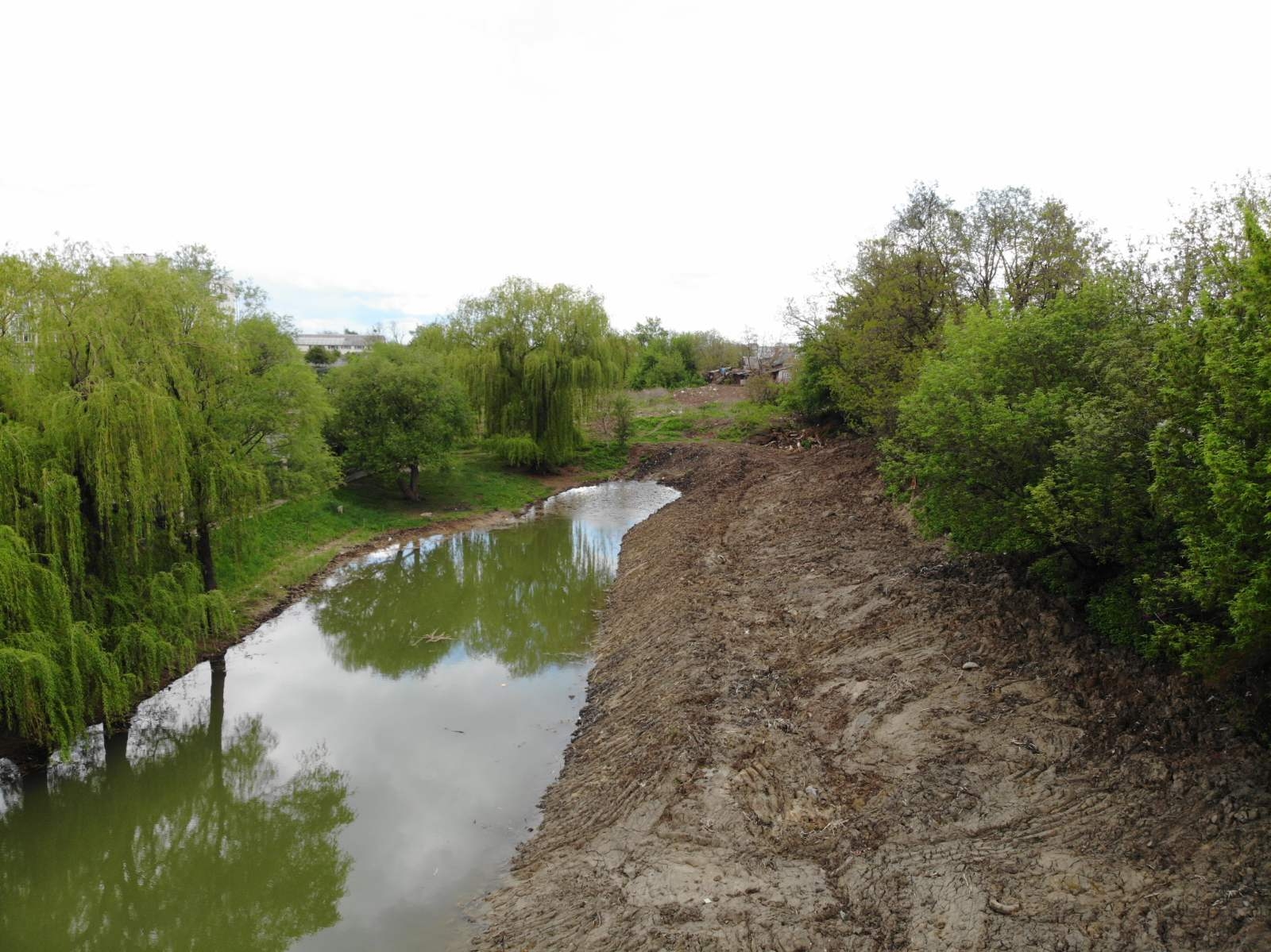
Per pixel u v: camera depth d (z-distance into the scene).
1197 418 9.88
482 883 12.34
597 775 14.63
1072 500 12.31
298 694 20.06
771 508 31.91
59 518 15.79
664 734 14.66
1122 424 11.71
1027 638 14.75
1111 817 10.29
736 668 17.05
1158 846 9.59
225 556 27.47
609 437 61.84
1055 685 13.26
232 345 22.03
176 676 20.30
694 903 10.32
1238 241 15.42
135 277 18.86
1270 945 7.86
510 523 40.66
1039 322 14.98
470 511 41.62
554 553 35.09
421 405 39.69
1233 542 8.76
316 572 30.88
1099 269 20.44
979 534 14.45
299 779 16.09
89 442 16.67
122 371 17.36
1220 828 9.45
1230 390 8.84
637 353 57.19
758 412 60.50
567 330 49.59
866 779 12.46
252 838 14.41
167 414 17.84
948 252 28.47
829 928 9.51
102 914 12.64
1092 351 14.09
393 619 25.91
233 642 23.39
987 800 11.18
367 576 31.11
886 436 29.84
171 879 13.46
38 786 15.80
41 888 13.28
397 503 40.75
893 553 22.00
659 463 56.38
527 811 14.38
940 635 16.08
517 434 49.03
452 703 19.23
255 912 12.56
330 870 13.05
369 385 39.31
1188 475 9.71
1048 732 12.22
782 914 9.87
